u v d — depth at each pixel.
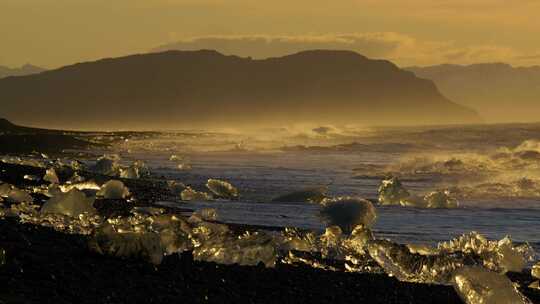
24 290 13.62
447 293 18.62
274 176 71.69
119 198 42.41
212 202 46.44
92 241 17.42
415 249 23.78
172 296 15.02
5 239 18.55
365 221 35.94
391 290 18.69
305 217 39.78
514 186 57.97
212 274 17.72
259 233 20.50
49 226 24.25
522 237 35.25
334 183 64.56
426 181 66.56
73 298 13.70
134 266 17.02
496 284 17.16
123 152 121.62
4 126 169.50
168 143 161.75
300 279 18.75
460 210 45.28
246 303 15.52
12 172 50.44
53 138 128.12
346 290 18.17
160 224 26.41
